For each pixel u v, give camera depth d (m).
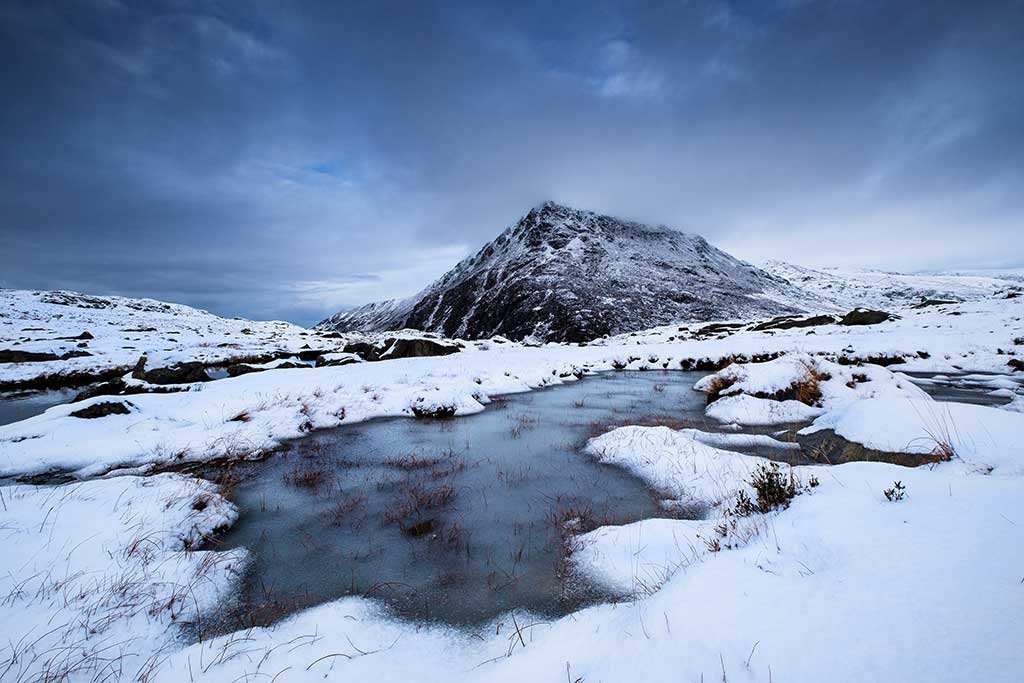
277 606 3.80
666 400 13.12
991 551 2.57
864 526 3.29
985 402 10.41
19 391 18.67
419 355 27.20
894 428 6.36
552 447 8.48
